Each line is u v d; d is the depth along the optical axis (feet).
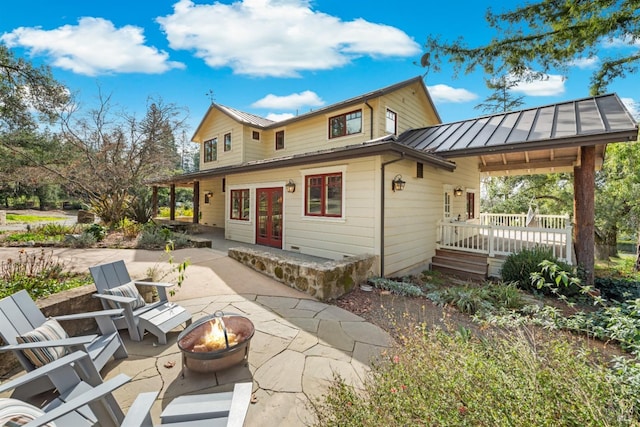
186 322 12.84
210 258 23.70
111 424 6.25
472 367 6.01
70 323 11.41
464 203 37.42
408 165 25.38
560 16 21.70
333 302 16.37
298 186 28.48
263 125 42.52
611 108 22.62
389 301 16.97
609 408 5.08
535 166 35.01
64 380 6.97
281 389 8.71
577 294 19.08
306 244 27.63
